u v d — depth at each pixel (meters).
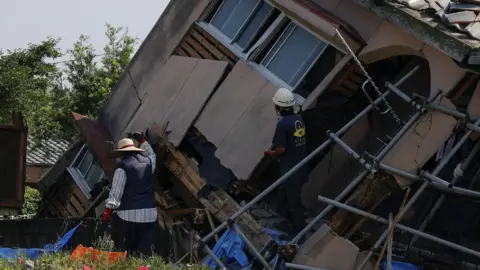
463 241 8.59
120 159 8.18
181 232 9.16
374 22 9.12
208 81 10.58
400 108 9.88
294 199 8.64
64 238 9.12
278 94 8.71
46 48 20.67
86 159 13.92
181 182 10.64
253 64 10.22
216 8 11.12
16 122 11.22
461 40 7.61
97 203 12.36
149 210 7.92
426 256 8.27
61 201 14.51
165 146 10.57
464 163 7.80
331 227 7.96
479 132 7.64
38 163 25.77
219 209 9.48
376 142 10.01
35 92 20.52
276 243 8.02
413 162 7.73
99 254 6.39
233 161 9.73
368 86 9.82
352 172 10.01
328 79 9.29
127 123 11.98
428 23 8.06
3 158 11.10
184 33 11.39
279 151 8.50
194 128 10.54
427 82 9.66
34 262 6.34
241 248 8.17
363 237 8.41
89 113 30.70
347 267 7.52
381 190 7.90
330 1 9.74
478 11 8.20
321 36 9.46
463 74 7.93
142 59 12.06
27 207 20.55
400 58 9.98
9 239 10.20
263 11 10.40
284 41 10.03
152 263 6.50
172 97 11.09
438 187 8.37
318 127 10.09
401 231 8.73
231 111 10.10
